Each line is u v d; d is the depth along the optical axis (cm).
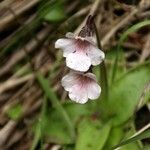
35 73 19
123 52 19
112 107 16
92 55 14
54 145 17
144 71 16
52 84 19
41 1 19
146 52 19
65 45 14
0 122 18
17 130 18
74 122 17
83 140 16
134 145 15
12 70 19
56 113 17
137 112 17
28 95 19
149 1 19
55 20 19
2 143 17
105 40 19
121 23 19
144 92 15
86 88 14
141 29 19
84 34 13
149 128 16
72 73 14
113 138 16
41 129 16
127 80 16
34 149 17
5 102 19
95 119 17
